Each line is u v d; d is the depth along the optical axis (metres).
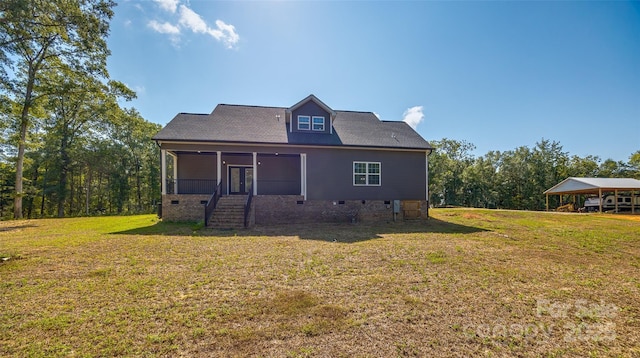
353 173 14.33
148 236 8.84
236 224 11.46
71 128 25.05
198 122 14.41
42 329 3.04
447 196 40.41
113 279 4.68
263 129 14.60
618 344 2.87
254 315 3.42
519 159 40.47
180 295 4.04
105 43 15.68
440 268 5.47
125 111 29.30
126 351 2.65
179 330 3.05
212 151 13.12
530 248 7.40
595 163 42.84
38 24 7.88
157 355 2.59
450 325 3.22
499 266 5.66
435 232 10.26
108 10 9.11
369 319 3.34
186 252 6.66
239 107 16.83
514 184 40.50
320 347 2.75
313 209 13.73
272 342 2.83
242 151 13.34
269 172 15.83
